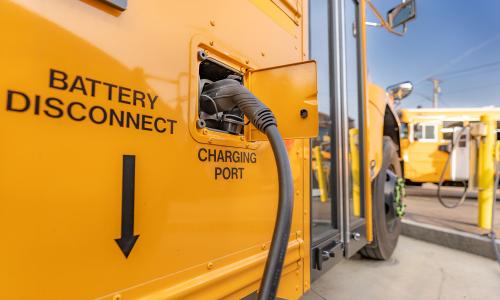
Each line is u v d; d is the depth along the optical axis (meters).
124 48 0.73
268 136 0.82
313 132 0.99
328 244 1.85
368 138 2.43
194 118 0.91
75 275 0.62
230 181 1.03
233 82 0.96
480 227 4.14
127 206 0.72
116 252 0.69
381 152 2.78
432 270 2.92
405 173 8.46
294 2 1.50
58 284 0.60
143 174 0.76
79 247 0.63
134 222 0.73
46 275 0.58
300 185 1.51
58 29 0.61
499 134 4.39
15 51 0.55
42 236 0.58
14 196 0.54
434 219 4.85
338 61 2.13
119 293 0.70
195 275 0.89
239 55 1.10
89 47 0.66
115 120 0.70
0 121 0.53
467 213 5.51
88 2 0.66
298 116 1.03
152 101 0.79
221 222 0.99
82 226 0.64
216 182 0.98
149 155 0.77
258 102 0.87
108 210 0.68
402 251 3.54
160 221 0.80
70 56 0.63
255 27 1.20
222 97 0.94
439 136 8.14
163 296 0.79
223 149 1.01
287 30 1.44
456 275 2.80
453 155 7.89
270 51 1.29
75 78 0.63
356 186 2.47
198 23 0.94
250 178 1.13
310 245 1.60
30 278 0.56
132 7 0.75
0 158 0.53
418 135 8.35
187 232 0.87
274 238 0.73
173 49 0.85
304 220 1.54
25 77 0.56
